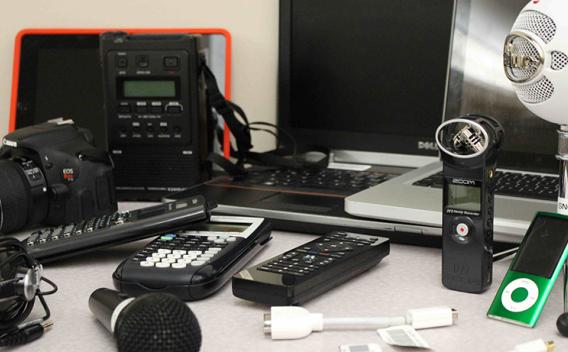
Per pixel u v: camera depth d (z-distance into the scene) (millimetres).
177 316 561
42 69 1274
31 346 636
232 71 1293
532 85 688
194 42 1087
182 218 828
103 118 1247
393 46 1151
